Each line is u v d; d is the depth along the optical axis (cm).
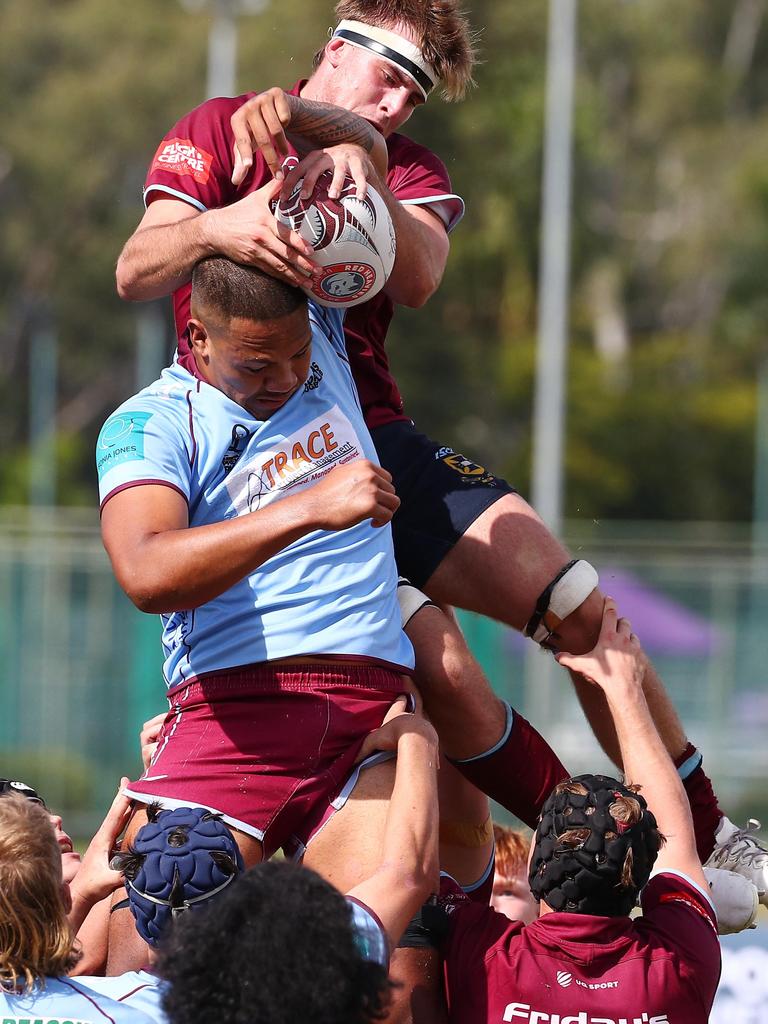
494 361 11306
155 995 1070
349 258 1105
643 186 12862
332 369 1207
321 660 1148
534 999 1116
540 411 7344
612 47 12575
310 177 1097
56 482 12206
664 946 1149
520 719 1312
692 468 11619
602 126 11962
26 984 1053
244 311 1082
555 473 7281
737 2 13212
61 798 4962
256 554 1016
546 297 7388
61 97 12431
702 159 12694
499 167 10925
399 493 1364
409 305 1295
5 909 1048
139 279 1167
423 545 1345
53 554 5144
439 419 11362
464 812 1370
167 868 1045
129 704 5091
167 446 1112
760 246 12075
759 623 5206
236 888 898
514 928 1157
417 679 1270
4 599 5134
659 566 5259
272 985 852
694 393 12038
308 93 1335
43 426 12400
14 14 12794
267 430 1145
